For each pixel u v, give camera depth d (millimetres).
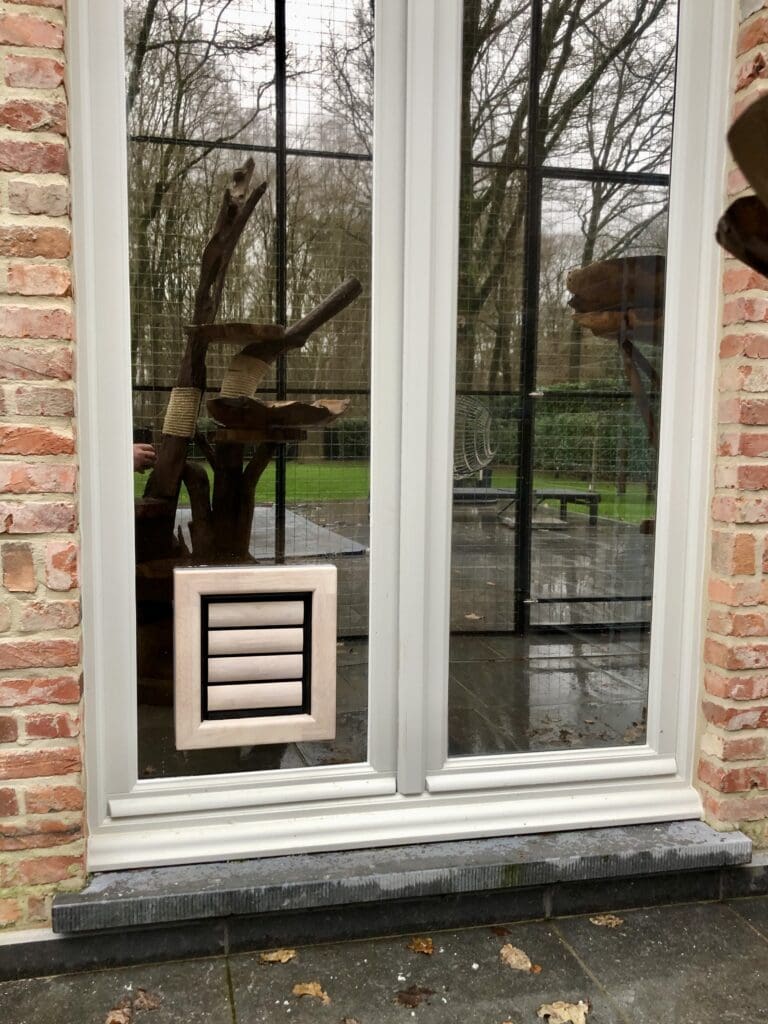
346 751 1952
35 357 1542
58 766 1641
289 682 1926
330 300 1990
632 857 1882
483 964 1710
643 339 2113
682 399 2033
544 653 2102
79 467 1667
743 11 1896
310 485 1957
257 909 1702
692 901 1963
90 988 1611
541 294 2100
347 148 1998
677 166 1992
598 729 2113
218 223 1964
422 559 1911
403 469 1903
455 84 1868
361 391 1981
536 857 1843
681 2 1952
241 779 1872
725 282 1956
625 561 2137
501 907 1859
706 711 2043
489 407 2080
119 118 1694
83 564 1692
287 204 1999
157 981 1636
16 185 1502
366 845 1862
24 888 1654
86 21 1636
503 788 1981
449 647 2002
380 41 1839
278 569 1903
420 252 1872
